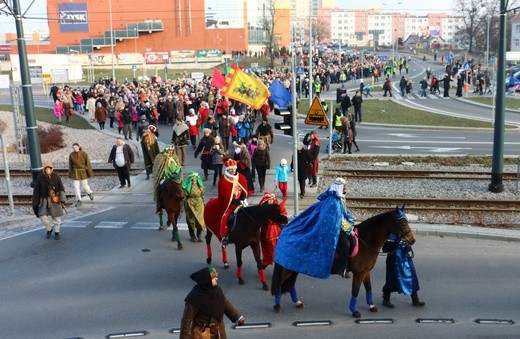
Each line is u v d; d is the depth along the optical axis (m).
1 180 24.28
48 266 13.70
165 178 15.44
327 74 58.94
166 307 11.21
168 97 38.62
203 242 15.36
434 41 161.50
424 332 10.05
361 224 10.65
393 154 26.88
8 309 11.21
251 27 112.12
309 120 16.14
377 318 10.66
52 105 53.22
